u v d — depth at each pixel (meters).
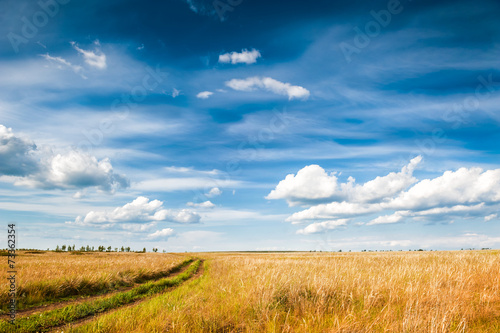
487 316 5.99
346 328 5.24
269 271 11.79
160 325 5.94
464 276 9.32
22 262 29.66
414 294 7.48
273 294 7.61
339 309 6.72
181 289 13.25
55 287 12.34
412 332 5.02
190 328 6.01
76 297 12.49
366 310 6.34
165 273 24.08
